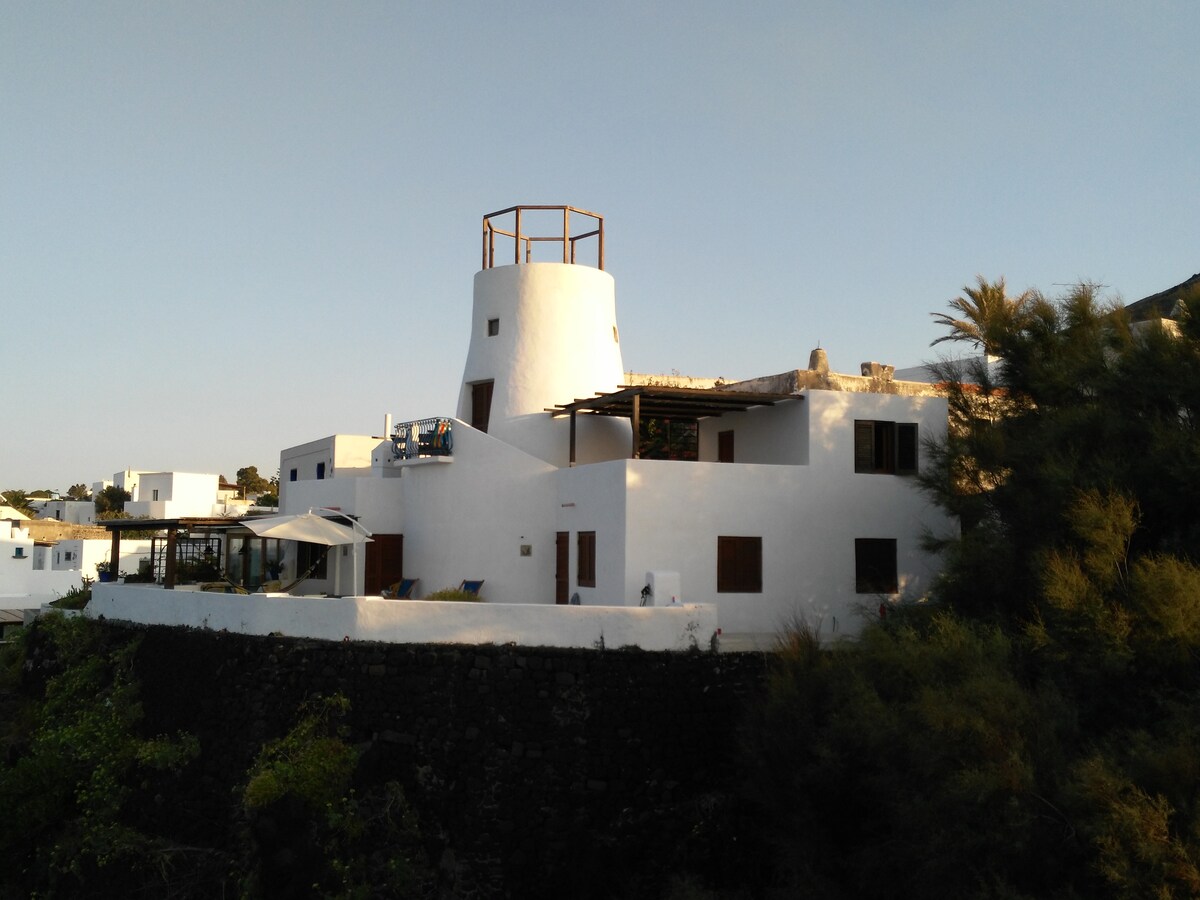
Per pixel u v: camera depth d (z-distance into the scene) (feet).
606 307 97.09
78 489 390.83
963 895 40.37
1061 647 46.78
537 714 57.26
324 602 64.13
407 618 61.26
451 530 87.30
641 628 57.88
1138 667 45.09
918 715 41.98
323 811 58.29
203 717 69.00
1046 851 39.42
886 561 78.84
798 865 48.98
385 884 56.44
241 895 58.65
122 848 67.36
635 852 55.77
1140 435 52.95
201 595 73.61
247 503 281.95
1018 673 47.26
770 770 51.03
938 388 73.20
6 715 91.25
